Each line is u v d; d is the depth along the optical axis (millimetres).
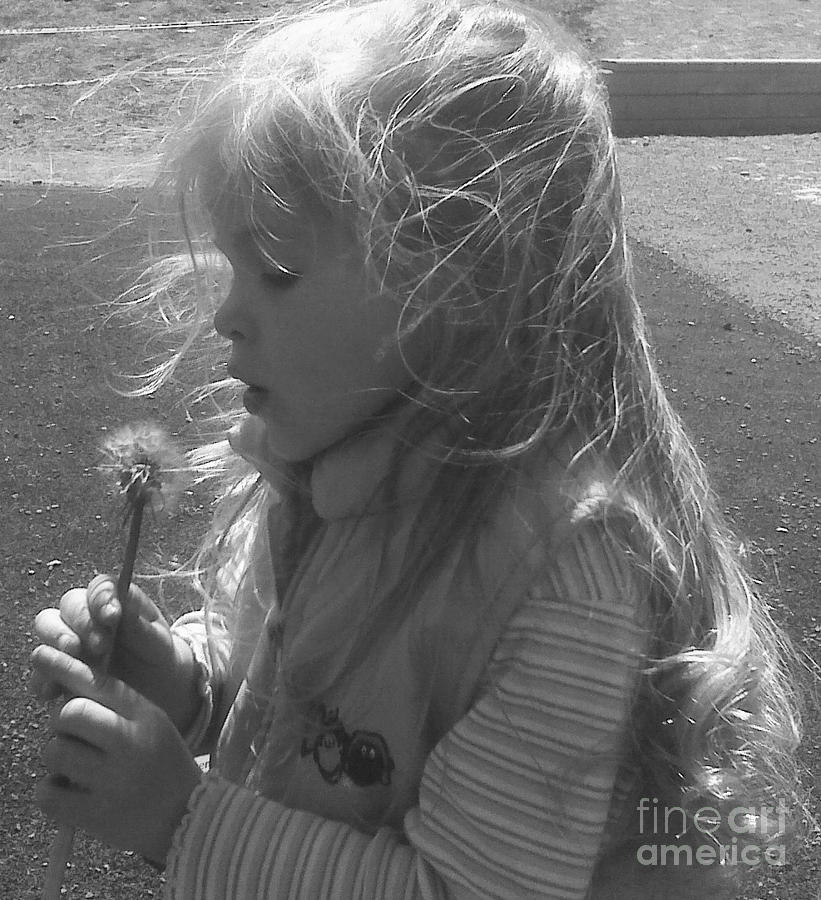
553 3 16438
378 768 1173
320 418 1148
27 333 5387
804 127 13859
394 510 1157
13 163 9594
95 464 4152
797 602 3484
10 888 2367
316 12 1279
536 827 1043
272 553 1312
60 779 1163
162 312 1656
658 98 13477
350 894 1093
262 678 1340
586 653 1047
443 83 1094
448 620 1113
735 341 6242
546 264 1126
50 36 13586
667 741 1132
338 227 1081
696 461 1342
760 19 16484
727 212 9703
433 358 1120
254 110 1087
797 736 1354
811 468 4570
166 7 14547
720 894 1260
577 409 1142
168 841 1155
